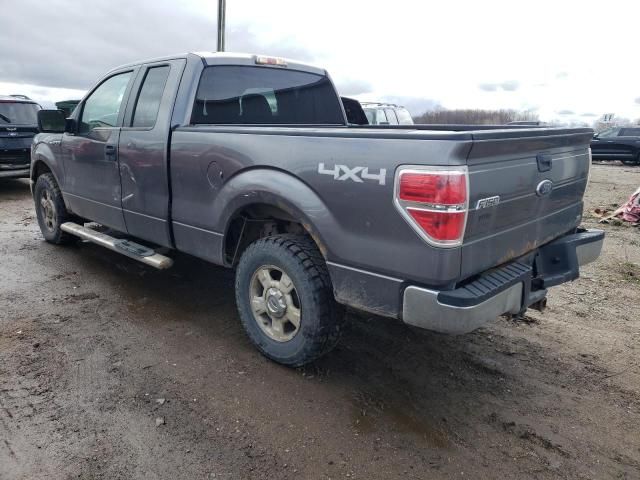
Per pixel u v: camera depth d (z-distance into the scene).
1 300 4.12
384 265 2.49
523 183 2.69
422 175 2.26
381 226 2.45
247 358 3.30
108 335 3.57
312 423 2.66
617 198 10.52
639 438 2.63
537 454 2.49
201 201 3.42
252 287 3.26
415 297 2.40
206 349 3.41
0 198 9.16
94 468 2.29
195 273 4.91
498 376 3.20
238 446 2.46
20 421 2.59
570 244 3.20
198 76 3.68
